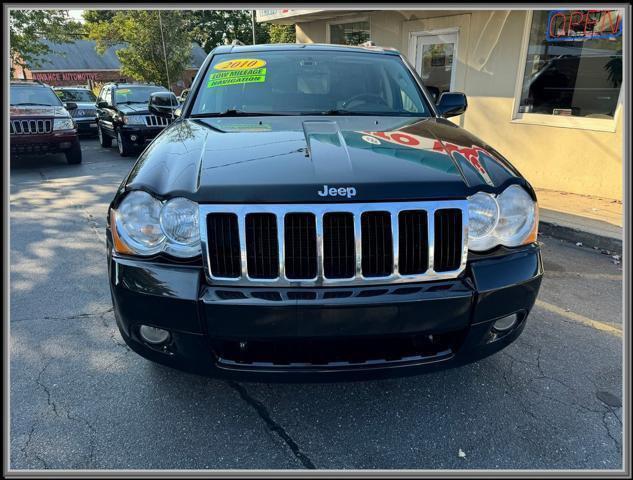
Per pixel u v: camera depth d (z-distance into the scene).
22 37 21.98
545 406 2.33
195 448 2.05
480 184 2.00
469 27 7.51
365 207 1.85
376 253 1.88
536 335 3.03
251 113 2.97
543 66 6.71
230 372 1.93
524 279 2.01
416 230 1.91
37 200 6.79
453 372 2.59
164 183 1.99
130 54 21.09
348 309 1.81
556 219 5.22
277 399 2.36
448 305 1.88
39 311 3.29
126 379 2.50
